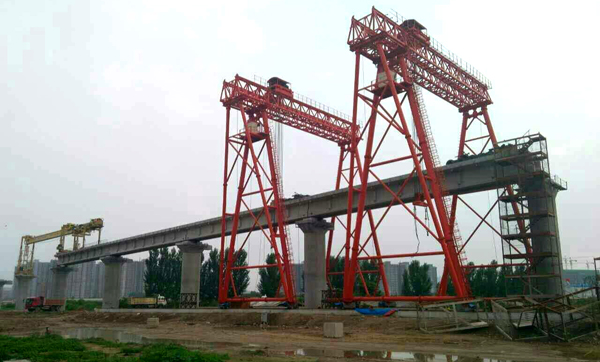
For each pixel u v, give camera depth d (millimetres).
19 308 125125
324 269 62469
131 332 46469
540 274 42312
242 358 24219
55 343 30109
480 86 59531
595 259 37812
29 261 130000
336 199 60969
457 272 45750
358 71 52500
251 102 63281
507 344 29281
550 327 31109
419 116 49750
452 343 30156
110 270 103438
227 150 65812
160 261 114375
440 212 45844
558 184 45594
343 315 47000
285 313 51344
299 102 66375
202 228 80375
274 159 63781
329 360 23734
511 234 43969
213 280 109125
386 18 50938
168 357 22672
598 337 29562
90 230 119438
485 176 47094
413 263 96750
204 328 49219
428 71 53688
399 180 53656
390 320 41531
